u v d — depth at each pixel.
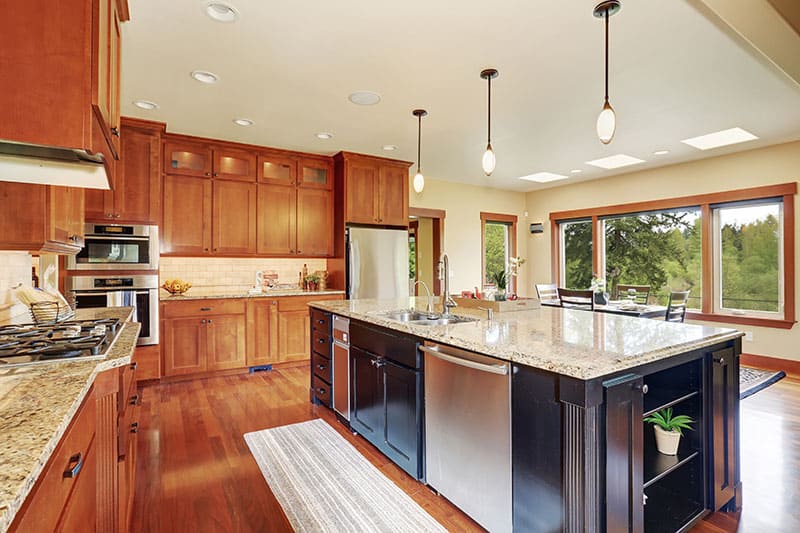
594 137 4.39
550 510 1.53
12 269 2.32
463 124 4.00
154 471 2.41
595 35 2.45
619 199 6.21
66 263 3.65
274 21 2.31
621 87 3.16
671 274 5.67
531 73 2.93
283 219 4.94
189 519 1.97
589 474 1.42
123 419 1.60
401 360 2.37
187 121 3.94
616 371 1.46
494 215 7.30
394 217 5.39
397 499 2.14
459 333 2.06
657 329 2.17
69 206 1.98
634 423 1.55
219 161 4.57
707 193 5.23
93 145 1.17
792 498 2.16
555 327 2.24
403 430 2.36
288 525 1.93
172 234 4.31
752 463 2.52
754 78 3.01
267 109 3.63
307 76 2.99
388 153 5.07
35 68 1.08
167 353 4.09
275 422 3.17
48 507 0.81
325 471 2.43
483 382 1.83
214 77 3.01
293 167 5.02
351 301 3.68
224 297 4.37
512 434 1.69
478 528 1.91
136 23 2.32
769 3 1.91
